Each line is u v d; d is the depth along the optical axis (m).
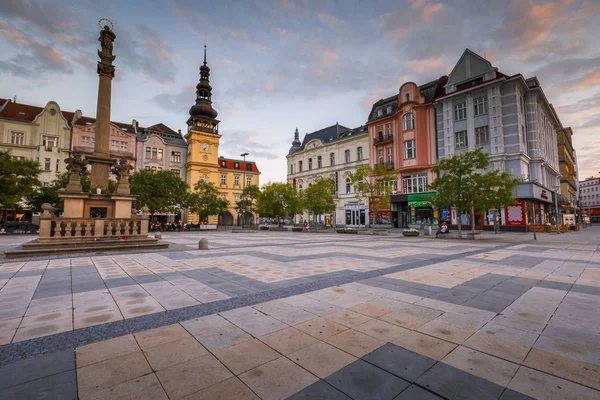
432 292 5.70
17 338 3.59
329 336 3.62
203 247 13.36
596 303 4.96
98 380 2.66
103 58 15.06
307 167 49.91
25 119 40.31
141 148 47.69
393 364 2.94
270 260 9.96
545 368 2.85
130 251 12.37
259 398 2.40
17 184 21.64
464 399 2.38
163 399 2.38
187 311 4.60
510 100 27.86
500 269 8.19
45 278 6.98
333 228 37.41
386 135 37.47
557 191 39.66
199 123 53.00
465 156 20.61
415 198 33.38
